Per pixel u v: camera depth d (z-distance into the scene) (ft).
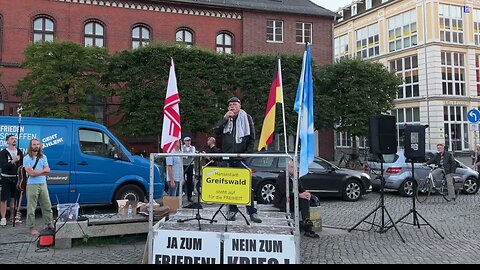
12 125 30.94
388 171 44.73
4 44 67.15
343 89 76.02
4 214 28.50
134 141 72.64
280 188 25.76
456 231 27.35
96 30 74.23
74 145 32.07
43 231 22.77
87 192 32.07
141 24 77.25
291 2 92.89
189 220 19.44
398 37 125.59
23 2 68.69
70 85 56.54
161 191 35.29
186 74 62.13
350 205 39.06
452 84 114.62
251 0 88.17
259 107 67.05
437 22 113.60
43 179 25.95
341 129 77.10
